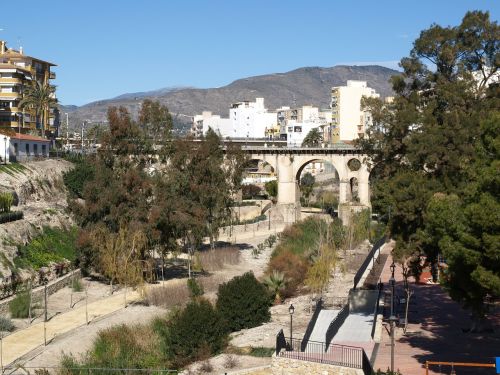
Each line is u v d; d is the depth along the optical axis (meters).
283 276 63.69
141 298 62.91
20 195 80.88
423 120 51.44
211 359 44.16
